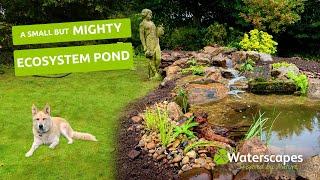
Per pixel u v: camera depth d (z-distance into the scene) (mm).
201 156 3445
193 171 3209
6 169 3430
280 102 4715
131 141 3846
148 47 5504
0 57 6582
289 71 5328
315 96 4879
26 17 7176
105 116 4395
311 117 4336
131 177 3322
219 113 4363
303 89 4945
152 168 3408
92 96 4957
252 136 3623
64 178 3316
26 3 6910
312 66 6168
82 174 3367
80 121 4297
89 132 4035
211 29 7863
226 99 4750
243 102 4680
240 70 5641
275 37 8234
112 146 3779
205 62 5855
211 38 7797
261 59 6066
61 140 3848
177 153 3512
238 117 4285
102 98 4891
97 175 3354
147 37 5473
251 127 3896
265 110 4484
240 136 3850
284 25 8016
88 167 3459
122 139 3900
